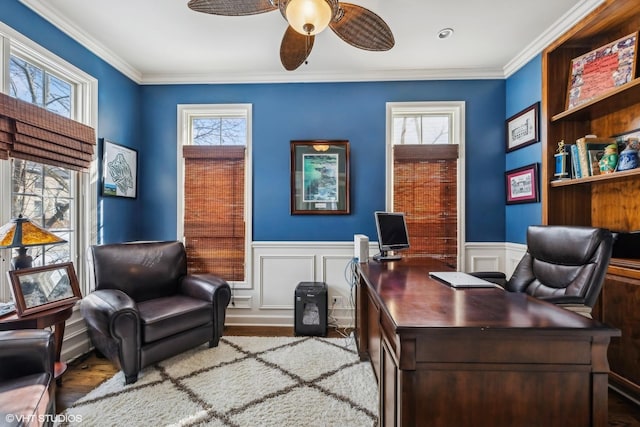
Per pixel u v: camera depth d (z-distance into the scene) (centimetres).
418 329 96
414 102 306
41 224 219
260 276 312
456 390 97
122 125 290
